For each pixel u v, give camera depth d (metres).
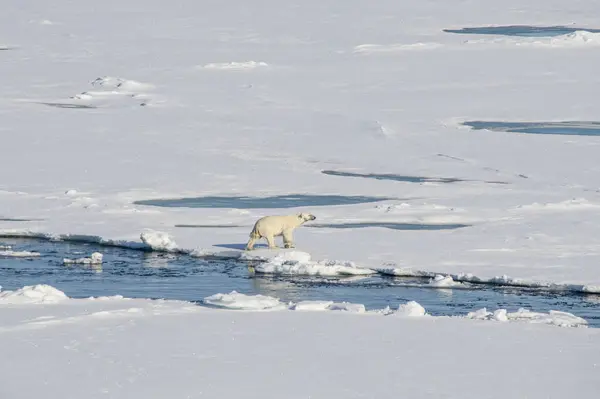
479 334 58.94
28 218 104.69
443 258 85.56
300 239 93.56
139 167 136.00
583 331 60.03
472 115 181.50
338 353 54.66
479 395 48.22
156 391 48.38
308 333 58.66
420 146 152.62
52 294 68.75
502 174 131.38
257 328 59.69
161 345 55.84
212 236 95.69
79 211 108.00
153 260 87.62
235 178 129.62
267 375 50.84
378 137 159.38
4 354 53.91
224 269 83.81
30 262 86.69
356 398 47.69
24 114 180.50
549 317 64.19
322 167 139.25
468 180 128.75
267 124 171.88
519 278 78.06
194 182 126.81
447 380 50.31
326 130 166.00
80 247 93.56
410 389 48.94
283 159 143.88
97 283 78.62
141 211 107.19
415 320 62.34
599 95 198.75
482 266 82.44
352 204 112.12
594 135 161.25
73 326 59.75
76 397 47.53
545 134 161.25
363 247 90.00
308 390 48.72
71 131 165.00
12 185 124.19
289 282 78.94
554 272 80.12
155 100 198.12
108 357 53.53
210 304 66.56
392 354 54.53
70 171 133.12
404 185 124.44
